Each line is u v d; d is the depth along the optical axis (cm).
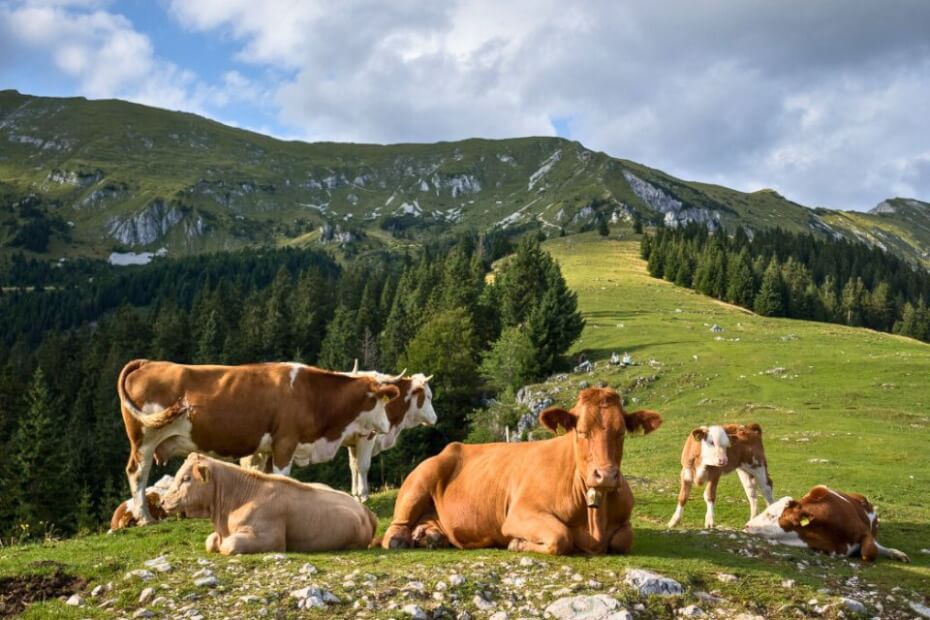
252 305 13888
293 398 1612
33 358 12950
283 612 823
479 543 1125
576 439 993
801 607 875
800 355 6575
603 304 10825
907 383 5394
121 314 14075
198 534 1277
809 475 2773
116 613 845
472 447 1209
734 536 1202
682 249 14338
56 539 1359
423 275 13412
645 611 848
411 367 7744
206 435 1551
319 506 1120
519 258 10056
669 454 3406
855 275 18238
